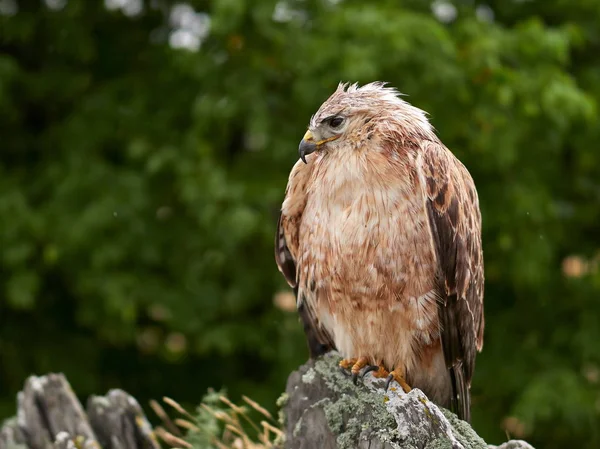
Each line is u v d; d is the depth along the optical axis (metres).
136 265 13.49
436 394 6.79
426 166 6.24
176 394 14.94
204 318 13.34
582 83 14.55
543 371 13.88
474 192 6.89
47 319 14.98
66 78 14.20
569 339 14.27
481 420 14.02
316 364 6.57
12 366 14.52
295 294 7.43
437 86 12.79
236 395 14.02
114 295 12.84
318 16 13.04
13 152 14.55
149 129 13.65
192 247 13.31
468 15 13.77
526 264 13.45
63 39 13.95
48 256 12.67
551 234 14.09
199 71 12.90
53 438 7.30
